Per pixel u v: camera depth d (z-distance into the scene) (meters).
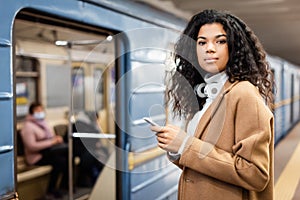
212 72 1.43
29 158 4.95
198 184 1.44
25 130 4.95
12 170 1.78
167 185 3.60
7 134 1.75
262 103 1.35
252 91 1.36
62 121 5.79
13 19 1.82
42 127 5.10
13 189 1.78
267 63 1.52
